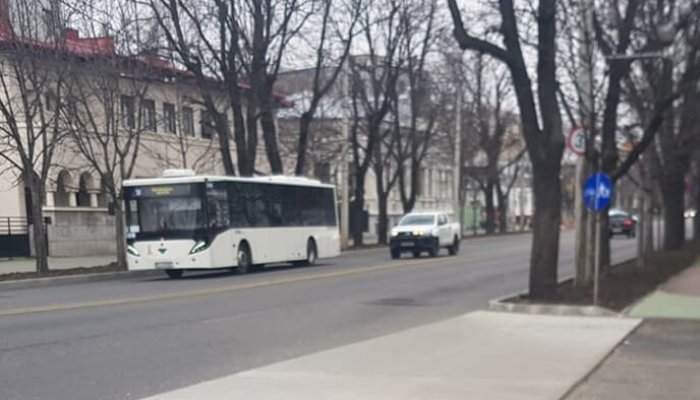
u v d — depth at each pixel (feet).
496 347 33.91
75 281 75.36
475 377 27.73
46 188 107.65
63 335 38.34
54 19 76.69
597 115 65.77
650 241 88.48
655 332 38.81
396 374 28.25
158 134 119.65
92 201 120.98
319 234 97.30
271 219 86.12
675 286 60.95
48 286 70.85
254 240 82.38
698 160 125.39
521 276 74.59
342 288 63.10
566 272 81.20
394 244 106.32
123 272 81.25
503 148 204.64
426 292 60.23
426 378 27.55
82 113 91.35
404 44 125.70
